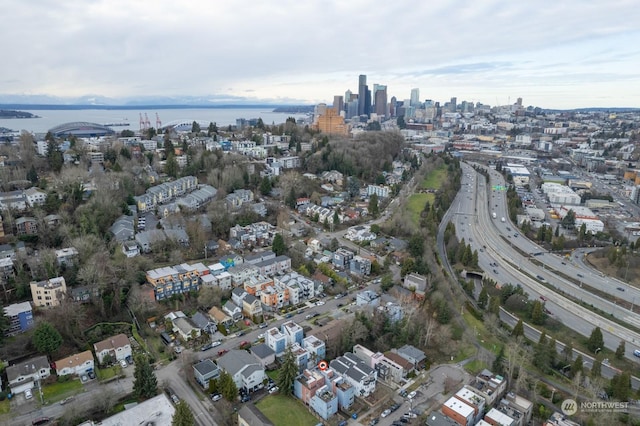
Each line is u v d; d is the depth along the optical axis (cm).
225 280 11975
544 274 14738
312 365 9250
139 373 7969
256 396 8338
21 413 7562
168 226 14450
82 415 7388
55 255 11275
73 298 10338
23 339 9162
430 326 10300
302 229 16638
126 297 10706
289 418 7788
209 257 13600
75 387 8275
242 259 13262
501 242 17662
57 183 15300
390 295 12031
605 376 9438
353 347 9694
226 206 16375
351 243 16062
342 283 12625
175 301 11119
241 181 19825
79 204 14462
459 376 9169
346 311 11375
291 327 9894
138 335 9944
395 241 15975
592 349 10338
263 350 9281
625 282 14225
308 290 12062
